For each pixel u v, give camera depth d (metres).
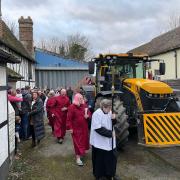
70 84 17.53
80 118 4.93
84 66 17.58
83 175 4.43
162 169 4.55
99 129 3.99
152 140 4.74
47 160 5.16
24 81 14.06
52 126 7.21
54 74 17.56
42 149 5.91
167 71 14.94
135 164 4.79
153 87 5.46
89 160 5.15
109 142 4.04
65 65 17.56
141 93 5.51
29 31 17.34
